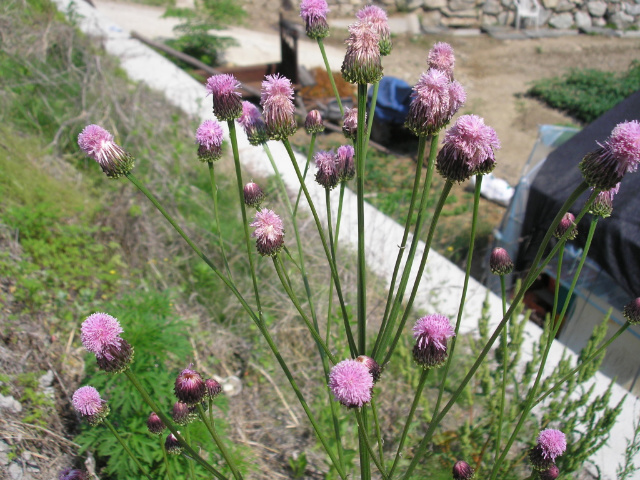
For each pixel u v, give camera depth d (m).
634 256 4.91
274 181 6.00
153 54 9.50
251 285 4.59
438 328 1.84
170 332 3.50
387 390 3.83
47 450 3.12
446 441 3.35
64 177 5.43
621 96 13.52
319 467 3.47
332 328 4.31
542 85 14.35
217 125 2.21
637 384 4.82
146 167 5.66
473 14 17.97
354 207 5.92
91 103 6.20
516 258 6.45
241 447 3.36
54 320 4.01
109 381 3.16
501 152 11.63
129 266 4.77
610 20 18.42
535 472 2.36
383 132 11.45
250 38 15.98
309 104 11.57
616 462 3.58
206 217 5.29
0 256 4.20
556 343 4.58
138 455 2.97
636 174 5.28
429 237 1.87
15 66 6.30
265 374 4.04
